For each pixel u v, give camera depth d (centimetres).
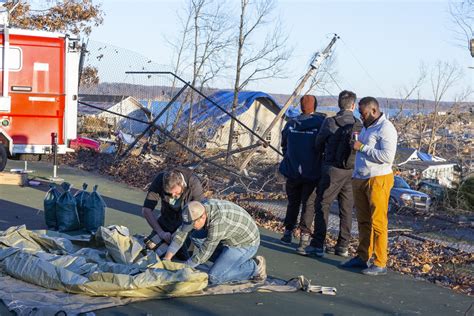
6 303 497
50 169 1359
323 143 726
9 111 1172
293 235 860
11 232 638
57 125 1228
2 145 1184
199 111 1723
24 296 513
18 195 1030
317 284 634
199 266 629
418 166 2059
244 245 593
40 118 1211
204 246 571
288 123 781
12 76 1181
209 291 568
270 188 1309
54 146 1205
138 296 536
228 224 570
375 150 650
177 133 1589
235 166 1452
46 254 589
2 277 561
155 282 539
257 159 1614
